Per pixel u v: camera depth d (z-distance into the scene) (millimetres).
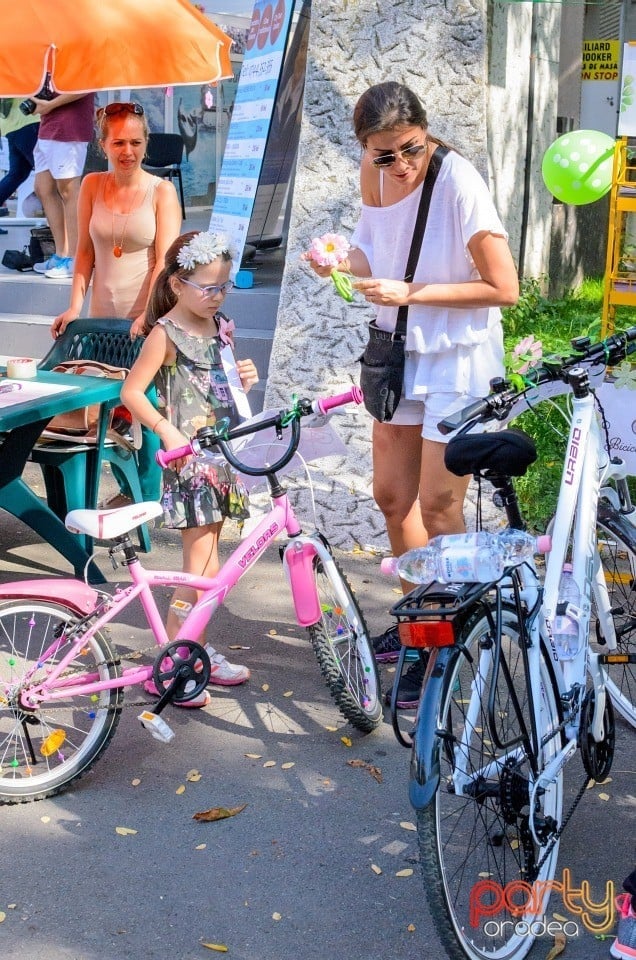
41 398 4777
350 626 3793
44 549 5656
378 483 4164
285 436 3732
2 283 8195
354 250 4012
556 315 7953
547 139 9133
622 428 4438
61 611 3475
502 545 2566
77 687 3416
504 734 2834
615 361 3230
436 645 2494
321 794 3469
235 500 3891
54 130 8156
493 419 2984
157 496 5750
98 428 5145
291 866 3107
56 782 3449
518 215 8523
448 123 5258
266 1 7691
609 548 3812
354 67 5348
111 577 5238
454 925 2516
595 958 2740
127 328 5586
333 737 3818
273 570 5293
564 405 5707
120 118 5496
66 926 2855
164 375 3883
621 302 5008
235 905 2939
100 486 6328
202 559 3943
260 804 3416
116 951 2762
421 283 3713
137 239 5633
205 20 6672
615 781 3508
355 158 5434
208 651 4125
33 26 6062
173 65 6312
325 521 5617
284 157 9117
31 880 3045
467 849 3047
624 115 4680
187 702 3910
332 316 5574
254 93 7684
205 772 3602
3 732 3752
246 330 7270
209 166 13812
